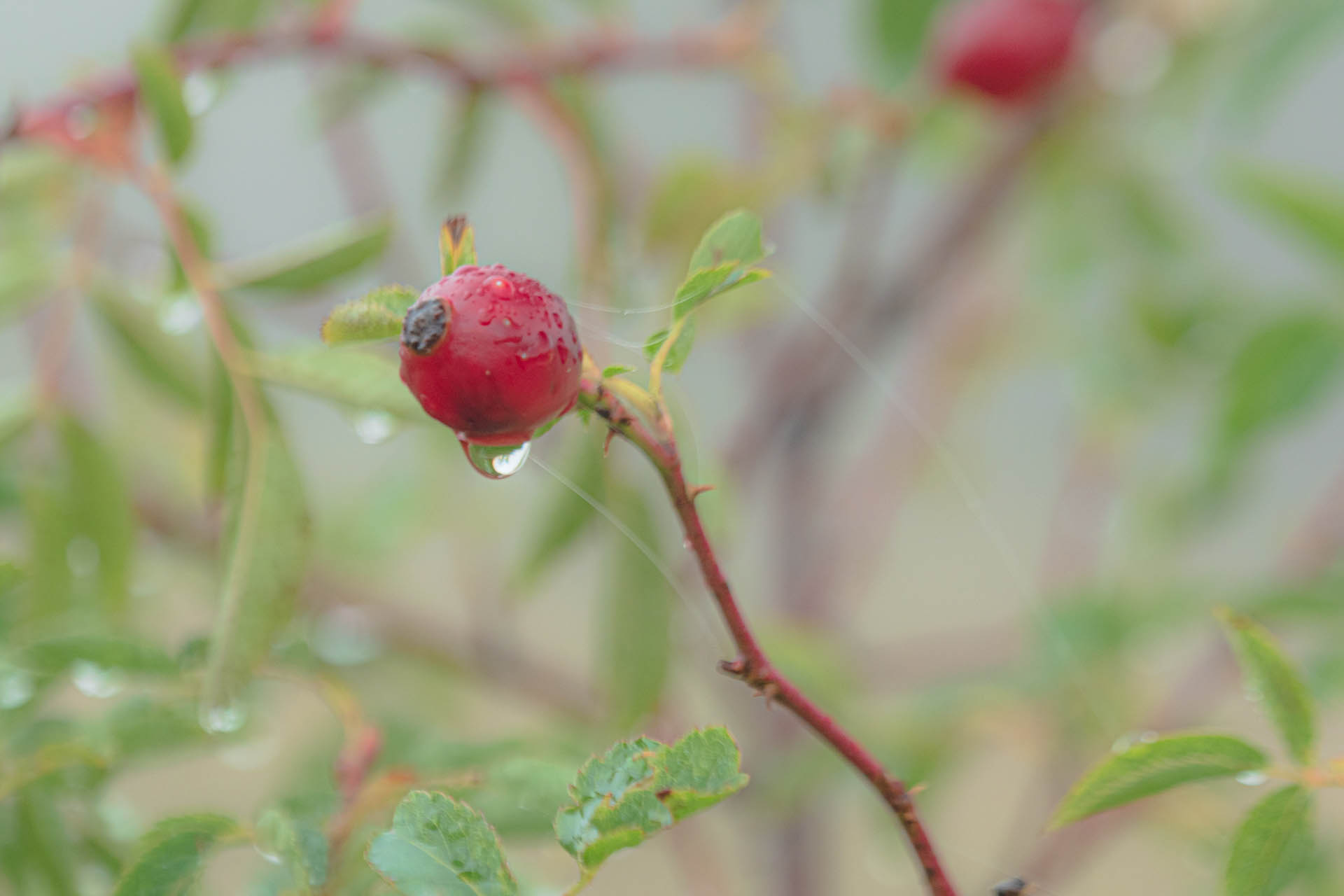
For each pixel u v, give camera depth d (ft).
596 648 1.94
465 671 2.70
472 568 2.85
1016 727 2.66
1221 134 2.41
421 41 2.17
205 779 2.34
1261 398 2.50
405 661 2.68
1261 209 2.36
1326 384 2.45
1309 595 2.52
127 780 2.32
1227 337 2.83
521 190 2.74
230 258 2.34
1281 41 2.37
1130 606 2.67
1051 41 2.46
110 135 1.91
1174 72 2.77
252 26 2.03
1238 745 1.71
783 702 1.70
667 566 1.94
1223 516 2.81
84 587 1.94
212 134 2.61
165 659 1.82
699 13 2.73
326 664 2.01
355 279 1.87
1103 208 2.93
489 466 1.72
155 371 1.97
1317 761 1.71
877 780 1.71
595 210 2.08
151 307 1.97
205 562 2.39
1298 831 1.72
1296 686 1.72
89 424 1.95
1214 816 2.51
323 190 2.77
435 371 1.68
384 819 1.80
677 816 1.68
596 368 1.70
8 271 1.94
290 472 1.82
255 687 1.87
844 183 2.37
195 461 2.38
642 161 2.88
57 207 1.98
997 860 2.93
